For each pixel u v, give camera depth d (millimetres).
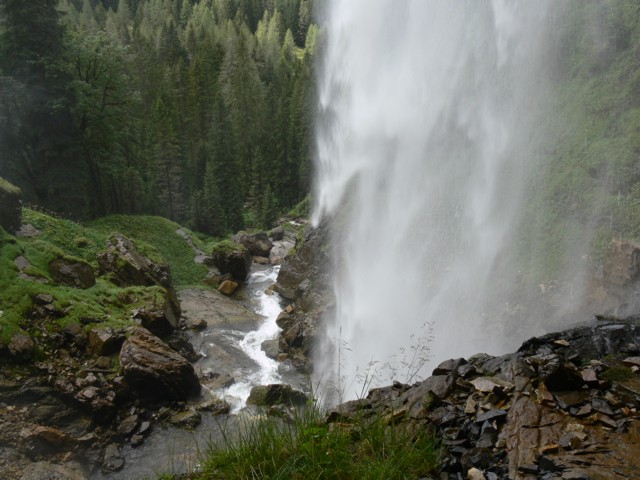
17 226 22094
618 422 4777
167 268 28312
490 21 18531
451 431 4996
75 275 20016
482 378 5895
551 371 5543
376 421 4871
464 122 19203
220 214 55344
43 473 12648
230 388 18578
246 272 34812
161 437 15094
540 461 4273
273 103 73625
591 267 13000
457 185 18812
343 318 20734
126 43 88812
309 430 4727
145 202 51094
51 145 33500
